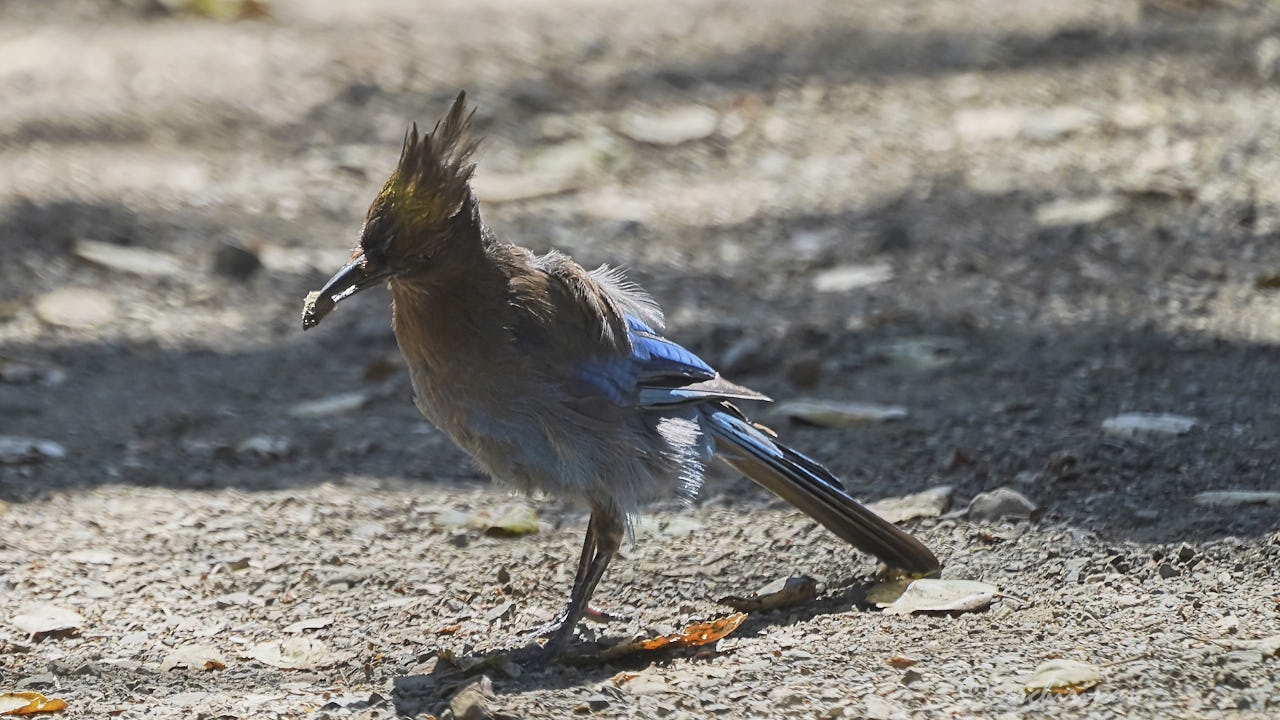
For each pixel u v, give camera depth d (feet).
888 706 22.59
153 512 33.37
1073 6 74.79
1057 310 43.34
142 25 78.33
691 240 52.01
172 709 24.08
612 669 25.61
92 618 28.19
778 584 28.50
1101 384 37.73
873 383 39.60
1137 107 59.52
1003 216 51.19
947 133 59.62
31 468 36.04
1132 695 22.43
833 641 25.59
